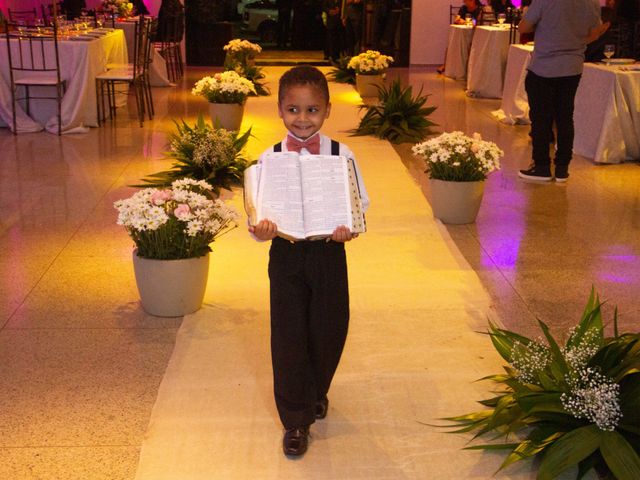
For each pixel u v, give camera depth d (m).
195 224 3.66
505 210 5.80
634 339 2.86
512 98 9.48
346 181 2.53
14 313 3.89
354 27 15.50
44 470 2.66
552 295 4.24
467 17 13.77
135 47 8.79
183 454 2.73
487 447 2.70
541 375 2.79
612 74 7.21
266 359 3.43
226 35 15.06
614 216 5.70
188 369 3.32
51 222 5.33
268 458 2.72
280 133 8.46
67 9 11.67
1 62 8.20
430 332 3.71
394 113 8.41
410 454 2.76
